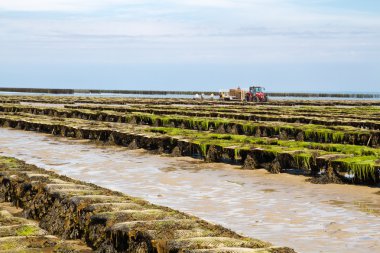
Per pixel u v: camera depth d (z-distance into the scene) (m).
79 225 10.30
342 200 14.61
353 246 10.32
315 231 11.39
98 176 18.45
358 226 11.80
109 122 40.16
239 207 13.73
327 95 151.75
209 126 36.38
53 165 20.92
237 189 16.22
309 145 21.92
